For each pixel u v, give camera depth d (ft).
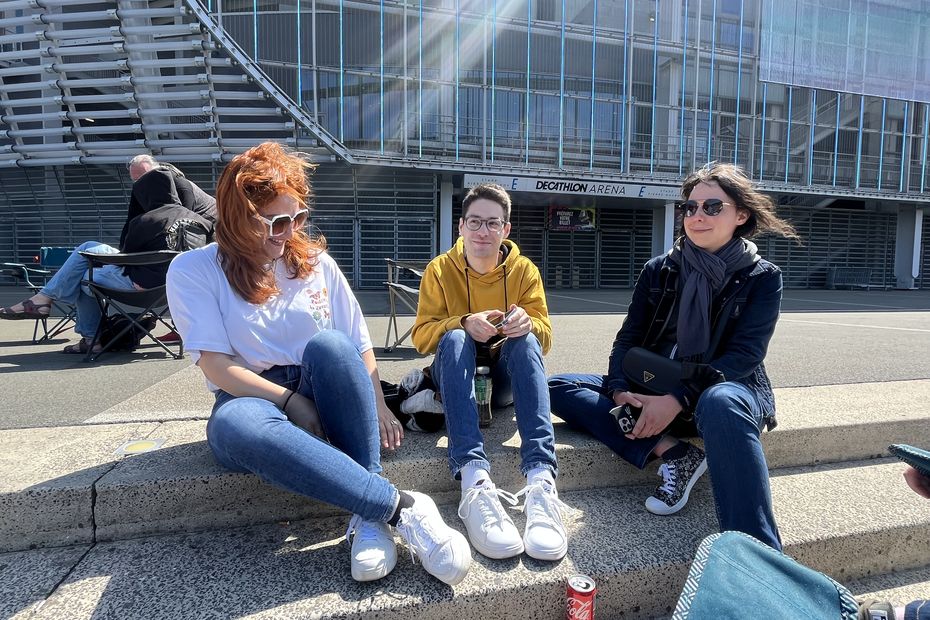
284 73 48.16
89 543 5.64
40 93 47.32
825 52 61.98
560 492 7.06
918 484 4.92
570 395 7.41
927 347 16.89
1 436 7.16
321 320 6.38
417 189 53.31
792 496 6.97
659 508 6.42
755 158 62.03
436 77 51.80
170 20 44.34
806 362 13.92
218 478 5.86
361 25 49.49
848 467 7.95
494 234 7.22
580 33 55.31
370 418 5.61
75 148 47.26
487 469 5.97
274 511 6.09
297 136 47.60
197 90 45.65
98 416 8.13
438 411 7.03
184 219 13.08
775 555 4.75
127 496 5.66
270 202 5.69
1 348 15.03
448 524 6.05
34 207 52.90
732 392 5.80
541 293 7.83
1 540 5.44
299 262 6.21
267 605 4.62
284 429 4.95
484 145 52.90
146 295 12.89
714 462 5.63
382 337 18.94
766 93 61.67
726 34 59.82
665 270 7.23
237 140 46.26
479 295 7.61
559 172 54.08
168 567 5.20
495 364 7.39
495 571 5.19
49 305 13.14
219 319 5.68
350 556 5.35
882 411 8.68
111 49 42.83
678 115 59.31
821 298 49.08
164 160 47.96
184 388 10.12
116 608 4.56
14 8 42.45
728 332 6.79
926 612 4.27
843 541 6.06
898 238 72.08
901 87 64.95
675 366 6.43
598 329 21.76
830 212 70.13
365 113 50.37
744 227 7.12
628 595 5.36
